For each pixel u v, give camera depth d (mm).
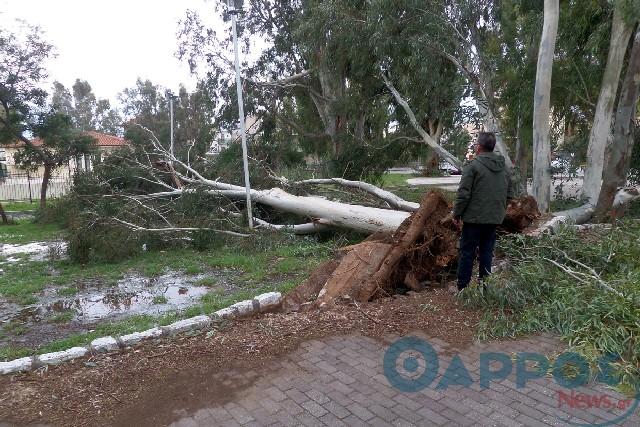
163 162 12344
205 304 5594
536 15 10391
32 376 3590
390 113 14898
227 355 3855
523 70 10523
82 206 11422
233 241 9070
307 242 8930
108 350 3959
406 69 11672
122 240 8477
